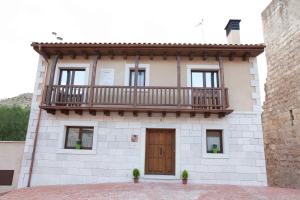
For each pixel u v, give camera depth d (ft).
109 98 28.68
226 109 27.55
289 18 37.78
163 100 29.63
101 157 28.43
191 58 31.24
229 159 27.91
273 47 42.16
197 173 27.63
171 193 21.30
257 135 28.58
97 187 24.39
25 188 25.86
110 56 31.89
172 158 29.12
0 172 28.96
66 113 29.45
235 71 30.76
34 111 30.09
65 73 32.09
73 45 29.14
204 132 28.78
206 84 31.22
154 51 30.17
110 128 29.25
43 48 29.71
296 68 35.86
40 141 28.96
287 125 37.47
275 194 21.70
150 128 29.40
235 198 19.86
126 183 26.32
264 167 27.63
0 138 48.52
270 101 42.70
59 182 27.78
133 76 31.78
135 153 28.53
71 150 28.63
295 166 35.06
